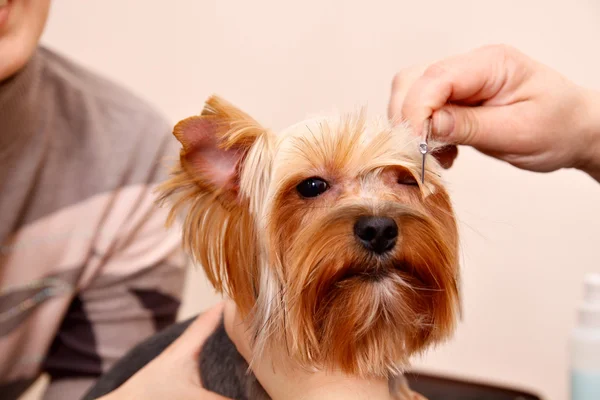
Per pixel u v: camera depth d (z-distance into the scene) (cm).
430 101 138
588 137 153
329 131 138
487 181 273
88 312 222
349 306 130
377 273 130
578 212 267
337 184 136
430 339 139
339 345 135
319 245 127
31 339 212
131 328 225
